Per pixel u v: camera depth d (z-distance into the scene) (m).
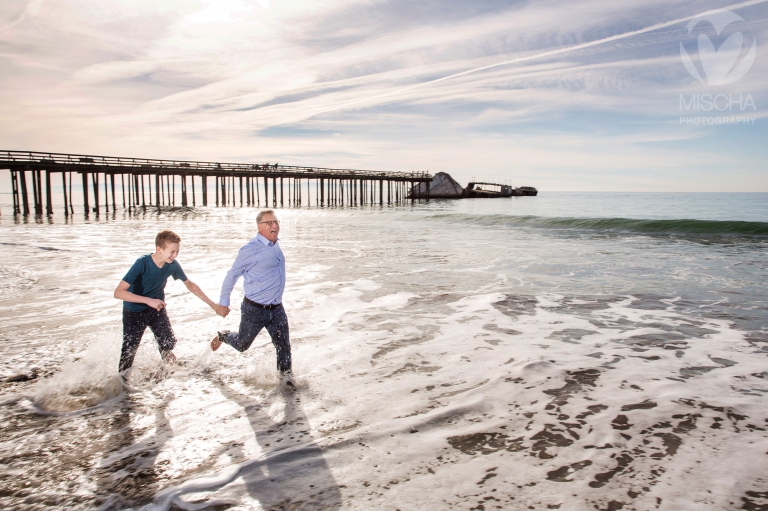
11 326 5.28
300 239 15.98
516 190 102.81
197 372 3.93
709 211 43.44
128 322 3.80
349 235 17.59
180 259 10.98
